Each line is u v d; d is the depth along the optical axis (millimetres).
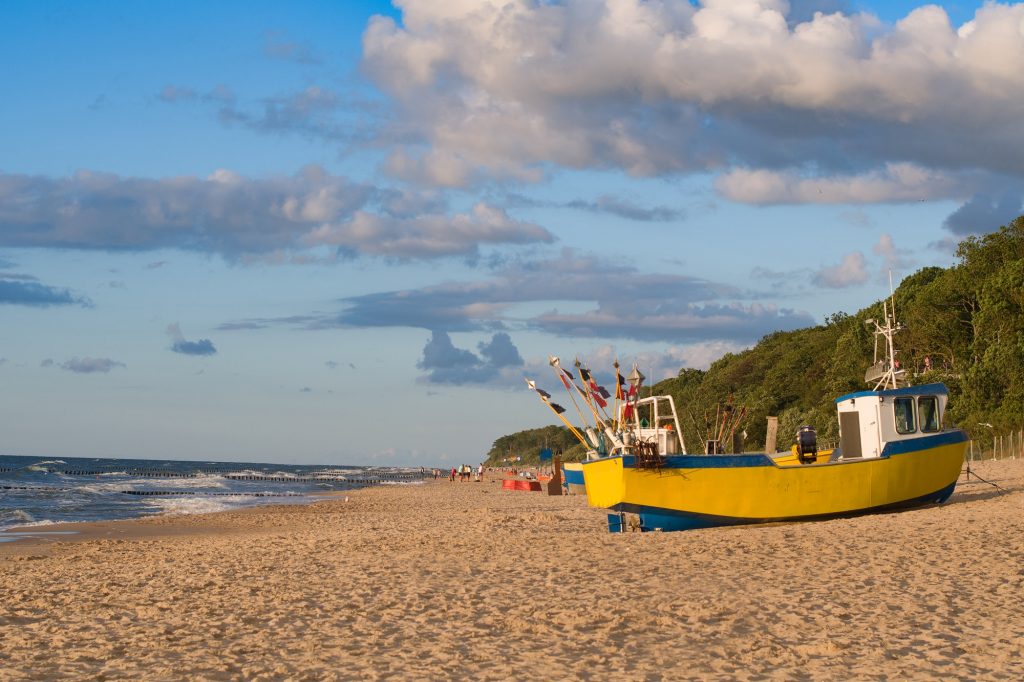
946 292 67250
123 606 13242
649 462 20203
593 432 22547
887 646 9570
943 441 22688
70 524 37812
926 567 13797
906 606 11352
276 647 10305
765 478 20859
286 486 101062
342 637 10750
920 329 66625
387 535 24531
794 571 14031
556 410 22562
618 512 20766
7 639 10953
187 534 32438
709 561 15352
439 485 97438
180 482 107750
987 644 9523
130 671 9266
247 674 9125
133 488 87312
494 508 39000
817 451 24562
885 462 21703
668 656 9461
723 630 10539
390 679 8773
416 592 13484
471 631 10852
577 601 12398
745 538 18016
